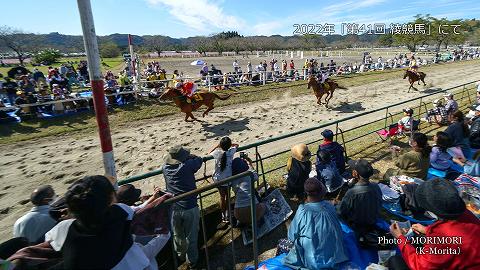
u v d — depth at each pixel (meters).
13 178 7.82
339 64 36.16
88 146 9.97
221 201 4.78
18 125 11.40
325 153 5.28
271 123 12.67
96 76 3.30
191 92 12.42
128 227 2.05
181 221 3.82
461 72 28.34
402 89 20.47
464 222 2.53
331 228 3.38
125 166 8.52
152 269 2.27
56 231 1.93
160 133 11.37
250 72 21.17
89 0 3.11
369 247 3.72
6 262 1.92
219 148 4.64
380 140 8.77
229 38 67.56
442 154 5.76
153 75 18.94
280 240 4.16
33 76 17.09
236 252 4.22
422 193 2.70
